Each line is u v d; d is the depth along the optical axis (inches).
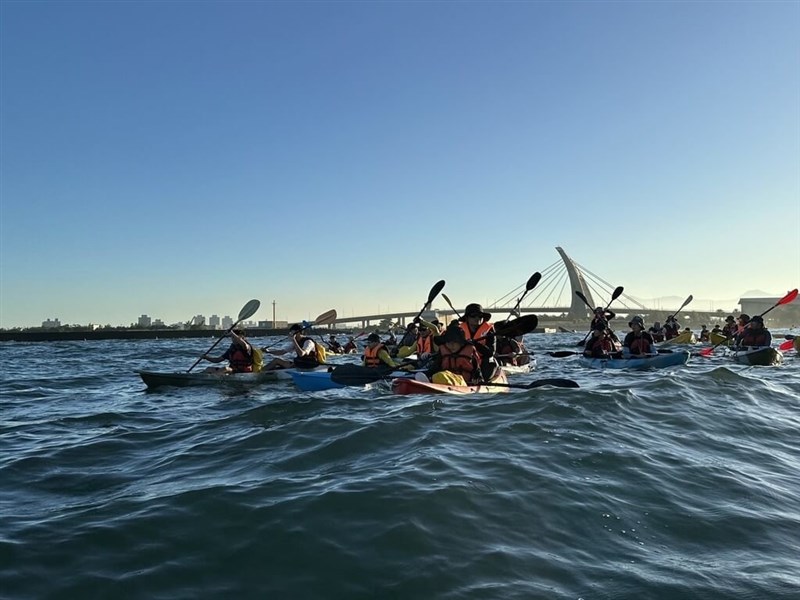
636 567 122.0
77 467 215.2
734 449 223.1
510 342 626.8
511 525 140.9
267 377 515.8
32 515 158.2
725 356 745.0
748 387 362.0
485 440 219.1
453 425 245.1
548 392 320.2
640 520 147.3
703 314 3897.6
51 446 254.8
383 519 142.5
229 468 200.5
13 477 201.2
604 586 113.3
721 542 135.9
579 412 267.3
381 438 226.5
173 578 117.8
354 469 187.0
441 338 390.9
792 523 148.9
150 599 109.7
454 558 124.0
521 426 239.3
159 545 133.3
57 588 114.3
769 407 308.3
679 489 170.9
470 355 384.8
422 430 237.8
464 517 144.3
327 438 230.7
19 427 314.0
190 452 229.6
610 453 202.7
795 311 3983.8
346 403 322.0
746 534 140.8
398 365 468.8
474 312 392.5
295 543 131.9
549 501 155.8
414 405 298.0
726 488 173.9
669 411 283.7
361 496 157.4
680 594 110.5
